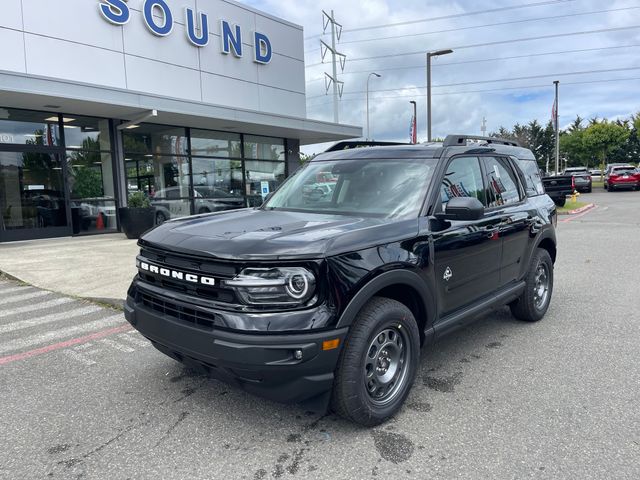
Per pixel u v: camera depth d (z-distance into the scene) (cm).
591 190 3569
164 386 396
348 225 333
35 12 1209
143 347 489
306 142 2175
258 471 281
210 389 389
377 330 316
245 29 1777
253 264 284
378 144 515
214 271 296
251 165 1848
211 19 1650
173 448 306
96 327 559
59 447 309
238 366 280
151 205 1413
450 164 409
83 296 685
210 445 309
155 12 1472
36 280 785
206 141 1677
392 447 304
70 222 1324
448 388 385
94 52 1332
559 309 602
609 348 466
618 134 4850
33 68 1211
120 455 299
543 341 489
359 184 412
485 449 299
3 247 1120
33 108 1228
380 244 322
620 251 1009
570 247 1073
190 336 300
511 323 550
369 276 306
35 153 1263
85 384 403
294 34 1981
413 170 401
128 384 401
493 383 393
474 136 471
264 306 284
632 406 351
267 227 337
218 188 1730
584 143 5034
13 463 292
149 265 344
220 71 1688
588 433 316
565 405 354
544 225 540
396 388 342
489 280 443
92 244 1169
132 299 363
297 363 279
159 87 1498
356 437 315
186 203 1617
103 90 1168
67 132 1323
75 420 343
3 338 526
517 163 532
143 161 1491
